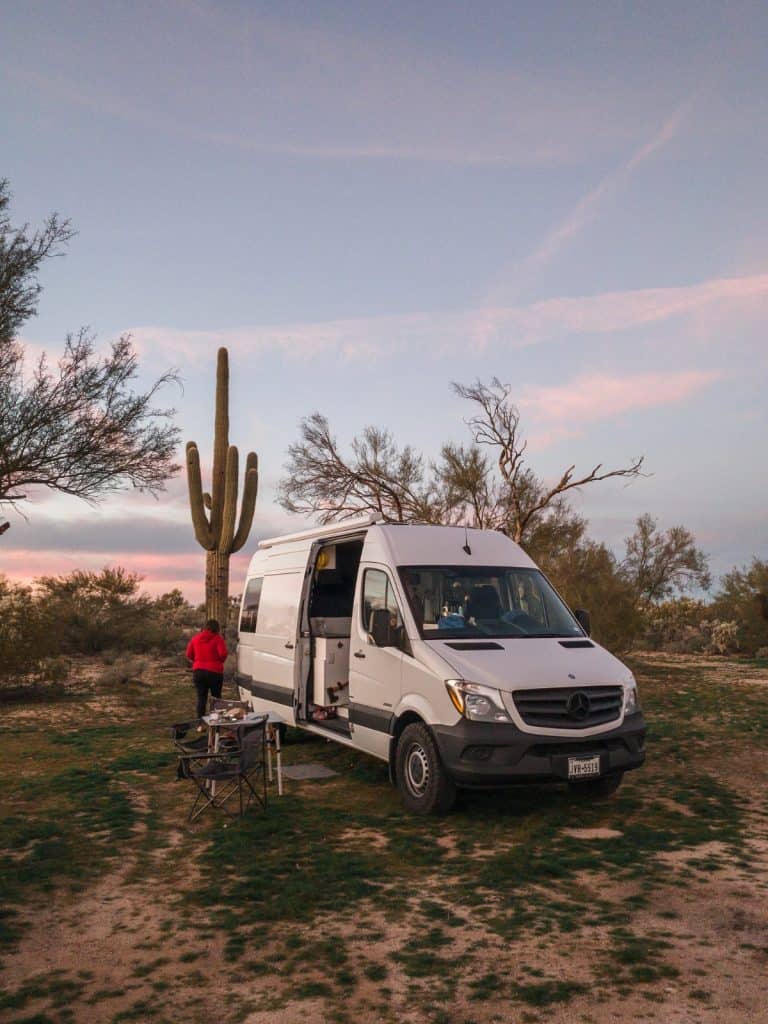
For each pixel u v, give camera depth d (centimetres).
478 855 648
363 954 465
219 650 1222
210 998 418
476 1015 396
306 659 1052
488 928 499
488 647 779
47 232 1638
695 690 1725
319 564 1073
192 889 574
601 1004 405
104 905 548
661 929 495
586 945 473
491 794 848
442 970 443
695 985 423
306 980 435
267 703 1152
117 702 1580
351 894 556
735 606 2861
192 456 2125
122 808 780
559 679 739
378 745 846
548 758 715
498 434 2591
